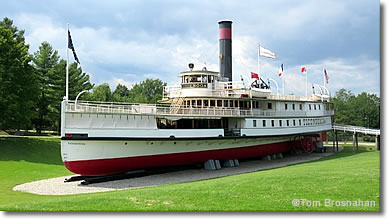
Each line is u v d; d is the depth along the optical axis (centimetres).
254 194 1534
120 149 2533
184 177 2739
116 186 2383
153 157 2742
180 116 2861
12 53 4144
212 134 3105
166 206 1372
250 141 3600
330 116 5338
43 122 6291
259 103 3866
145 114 2645
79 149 2367
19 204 1535
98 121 2431
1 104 3956
